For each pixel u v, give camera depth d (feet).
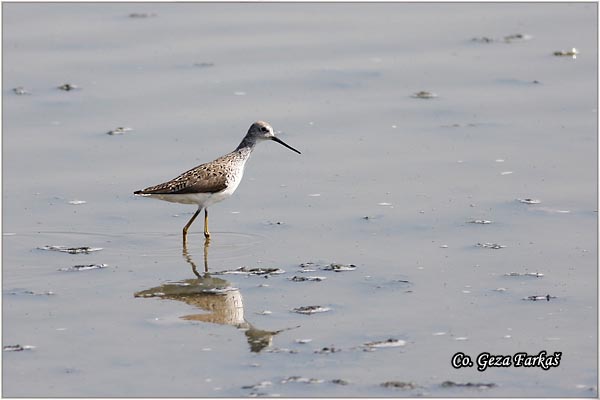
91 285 45.47
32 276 46.39
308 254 48.75
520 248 48.85
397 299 43.52
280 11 85.51
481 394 35.70
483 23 82.17
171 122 65.77
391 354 38.58
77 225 52.60
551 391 35.96
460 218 52.49
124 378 37.01
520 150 61.00
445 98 68.90
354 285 45.03
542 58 75.10
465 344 39.29
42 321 41.75
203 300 43.80
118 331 40.86
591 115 65.57
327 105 68.23
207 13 85.20
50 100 68.90
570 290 44.16
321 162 60.54
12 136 63.67
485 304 42.91
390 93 69.87
